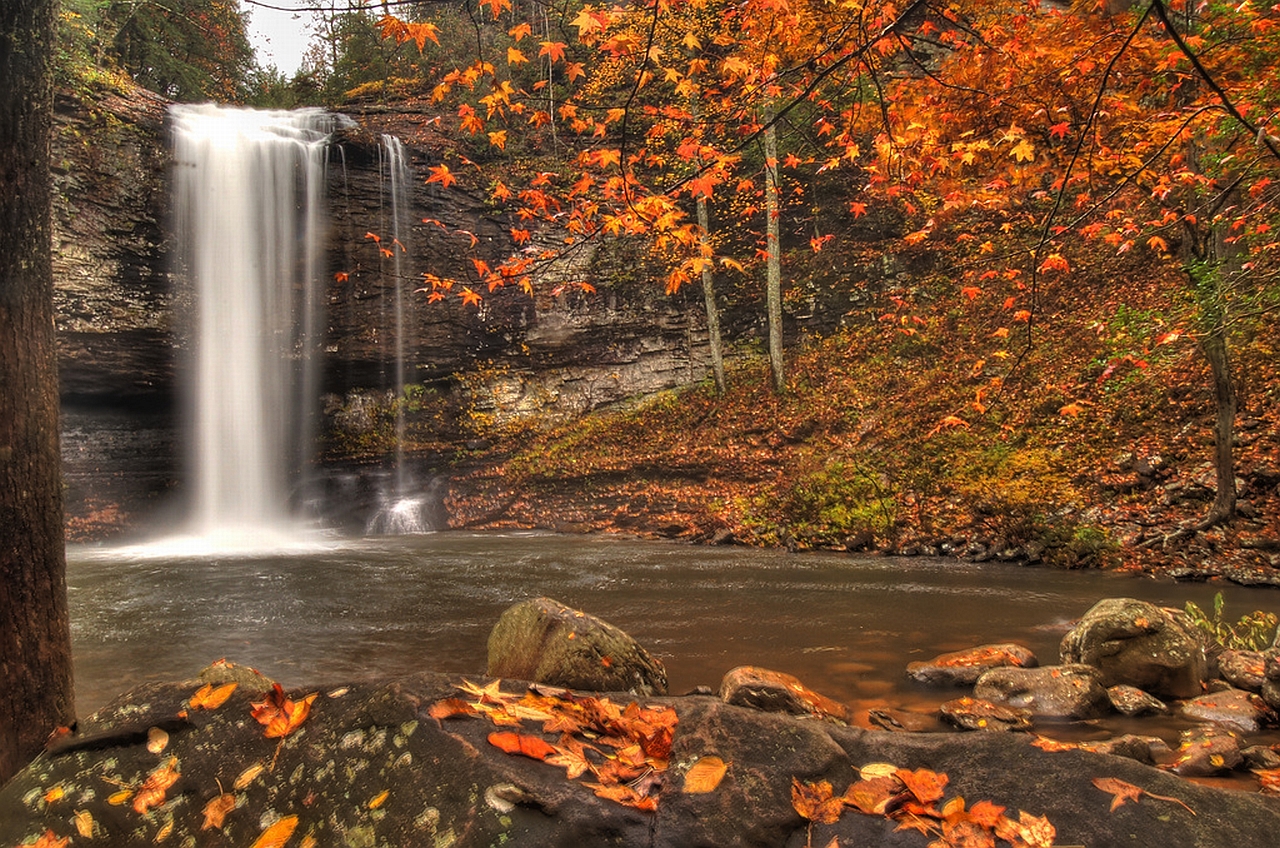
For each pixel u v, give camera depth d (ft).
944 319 54.90
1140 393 39.22
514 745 6.55
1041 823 5.79
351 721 7.15
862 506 41.98
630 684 12.13
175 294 57.00
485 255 66.39
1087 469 37.32
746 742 6.70
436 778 6.28
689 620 22.65
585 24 10.22
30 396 8.39
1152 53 16.81
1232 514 30.09
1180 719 13.14
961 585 28.07
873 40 9.11
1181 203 23.32
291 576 33.19
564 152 64.80
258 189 59.88
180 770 6.98
